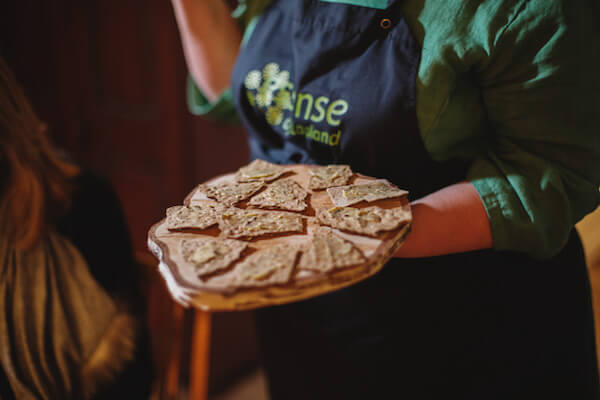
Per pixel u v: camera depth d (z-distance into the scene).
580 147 0.43
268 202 0.44
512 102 0.45
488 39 0.42
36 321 0.66
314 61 0.51
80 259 0.71
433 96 0.46
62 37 1.59
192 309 1.49
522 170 0.46
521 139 0.47
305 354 0.71
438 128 0.48
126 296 0.76
